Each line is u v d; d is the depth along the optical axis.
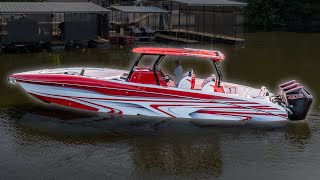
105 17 29.72
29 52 25.64
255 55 25.34
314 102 14.55
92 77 12.85
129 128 11.77
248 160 9.94
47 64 21.67
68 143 10.66
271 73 19.80
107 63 22.25
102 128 11.71
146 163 9.65
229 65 21.86
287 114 12.37
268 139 11.27
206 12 35.44
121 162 9.67
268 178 9.06
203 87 12.56
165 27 35.69
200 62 22.56
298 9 45.19
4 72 19.17
